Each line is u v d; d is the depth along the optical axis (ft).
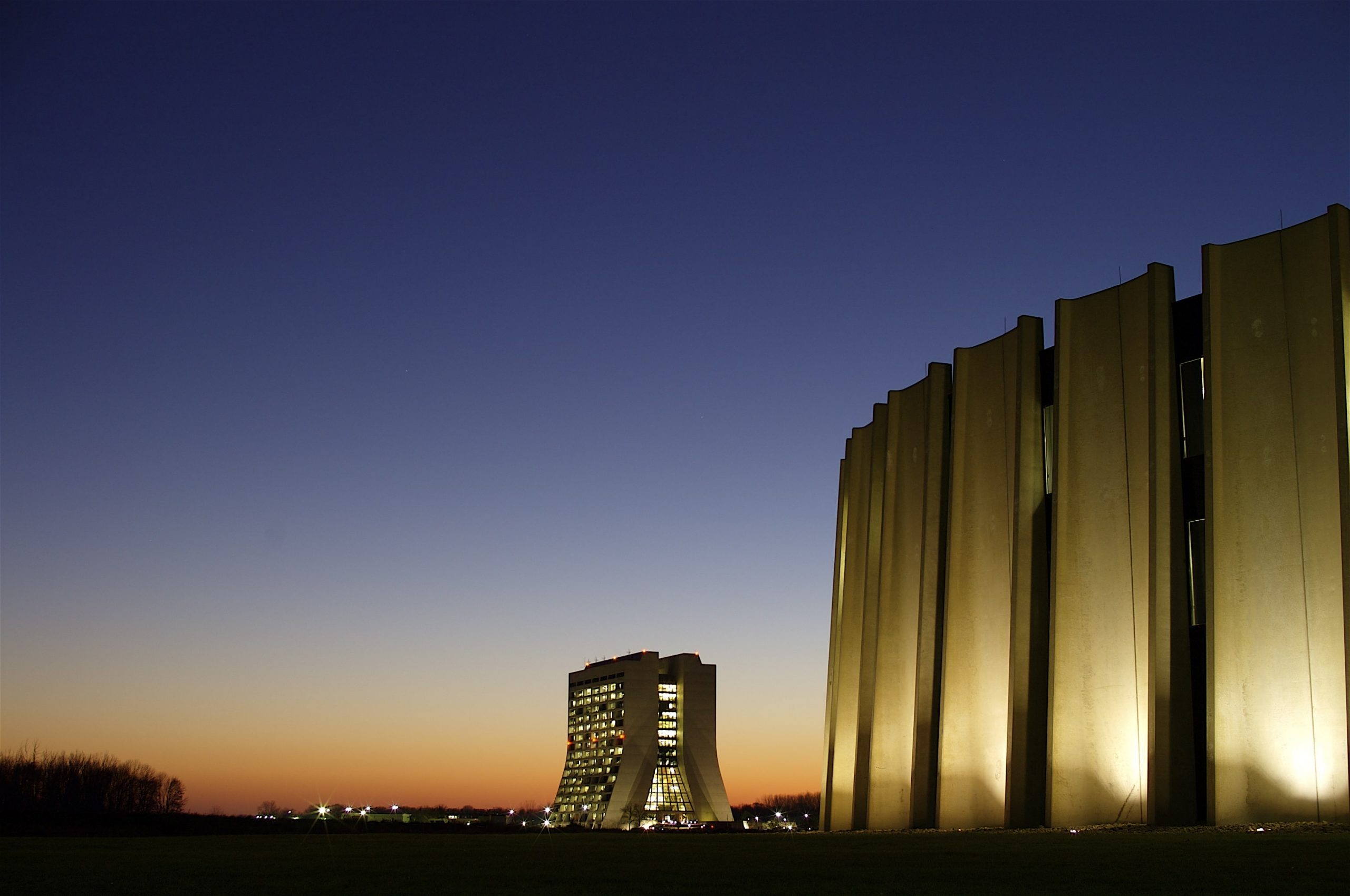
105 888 59.52
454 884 60.34
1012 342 180.34
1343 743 125.70
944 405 195.00
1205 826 131.54
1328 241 135.23
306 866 77.10
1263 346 140.77
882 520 212.02
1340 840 91.97
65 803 477.77
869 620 207.31
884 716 198.90
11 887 60.80
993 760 170.30
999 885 56.75
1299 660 131.03
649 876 64.90
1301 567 132.57
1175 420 150.61
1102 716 151.23
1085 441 161.58
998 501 179.11
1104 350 161.48
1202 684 143.95
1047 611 165.78
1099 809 149.28
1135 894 51.13
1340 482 127.34
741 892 54.49
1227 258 146.61
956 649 180.24
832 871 67.77
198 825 197.36
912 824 181.57
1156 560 144.46
